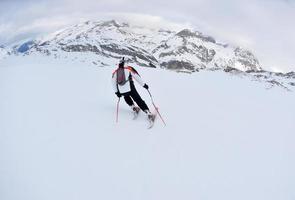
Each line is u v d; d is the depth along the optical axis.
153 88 16.30
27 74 18.56
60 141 8.70
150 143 8.94
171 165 7.93
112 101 12.70
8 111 10.75
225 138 9.59
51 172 7.33
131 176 7.42
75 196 6.65
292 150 9.23
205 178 7.51
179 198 6.82
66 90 14.21
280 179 7.71
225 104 13.58
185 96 14.53
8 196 6.49
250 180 7.57
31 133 9.09
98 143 8.74
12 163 7.55
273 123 11.48
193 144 9.04
